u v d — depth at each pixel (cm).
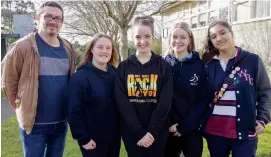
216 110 275
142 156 274
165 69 277
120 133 290
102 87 278
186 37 297
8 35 1568
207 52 294
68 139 503
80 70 279
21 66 275
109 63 312
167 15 1977
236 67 269
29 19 1761
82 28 1404
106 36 293
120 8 867
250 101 263
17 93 279
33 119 273
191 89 284
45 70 281
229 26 280
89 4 1027
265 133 500
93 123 276
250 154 267
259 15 823
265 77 275
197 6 1416
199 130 290
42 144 289
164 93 268
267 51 771
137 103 271
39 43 283
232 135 266
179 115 286
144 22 282
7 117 686
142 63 280
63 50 298
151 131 262
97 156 281
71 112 266
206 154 412
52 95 285
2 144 484
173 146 305
